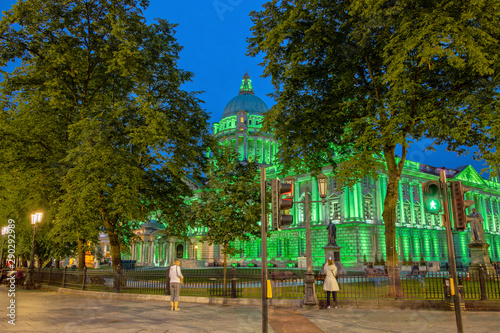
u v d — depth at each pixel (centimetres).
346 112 1938
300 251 6350
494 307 1399
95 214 2230
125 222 2608
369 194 5988
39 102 2497
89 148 2031
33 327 1088
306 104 2061
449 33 1422
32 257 2739
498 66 1505
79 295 2177
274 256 6750
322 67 1977
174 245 8131
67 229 2170
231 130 9456
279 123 2056
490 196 8394
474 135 1819
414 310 1405
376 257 5453
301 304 1516
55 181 2477
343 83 1827
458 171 8012
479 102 1575
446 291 1418
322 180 1641
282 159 2159
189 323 1160
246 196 1983
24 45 2414
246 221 1961
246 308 1512
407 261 5691
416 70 1678
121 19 2353
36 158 2503
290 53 1944
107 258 8319
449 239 826
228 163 2077
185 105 2628
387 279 1634
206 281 2181
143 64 2406
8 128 2334
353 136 2000
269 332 1021
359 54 1795
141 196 2420
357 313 1346
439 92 1681
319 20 1791
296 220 6556
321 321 1186
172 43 2733
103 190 2136
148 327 1091
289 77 1975
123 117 2288
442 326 1083
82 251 3066
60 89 2434
